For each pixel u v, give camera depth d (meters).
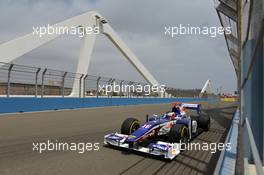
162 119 6.26
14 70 15.52
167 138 6.17
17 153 5.18
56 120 11.16
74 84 23.11
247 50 3.95
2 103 14.18
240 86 3.65
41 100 16.80
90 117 13.00
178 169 4.39
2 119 11.13
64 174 3.98
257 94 4.04
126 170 4.26
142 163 4.68
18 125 9.20
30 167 4.29
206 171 4.31
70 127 9.03
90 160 4.79
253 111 4.05
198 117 8.57
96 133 7.82
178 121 6.34
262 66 4.03
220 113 18.14
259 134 3.99
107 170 4.23
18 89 17.66
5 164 4.43
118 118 12.73
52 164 4.48
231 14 7.01
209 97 45.34
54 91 18.94
